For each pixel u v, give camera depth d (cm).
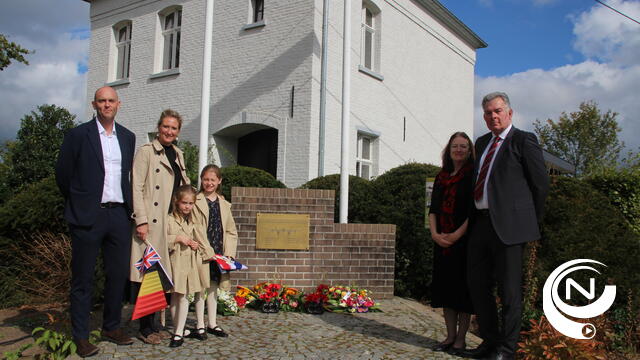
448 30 1562
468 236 424
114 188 418
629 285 518
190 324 482
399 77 1298
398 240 686
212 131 1138
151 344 423
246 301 568
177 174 459
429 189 543
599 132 2491
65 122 1296
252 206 618
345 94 685
